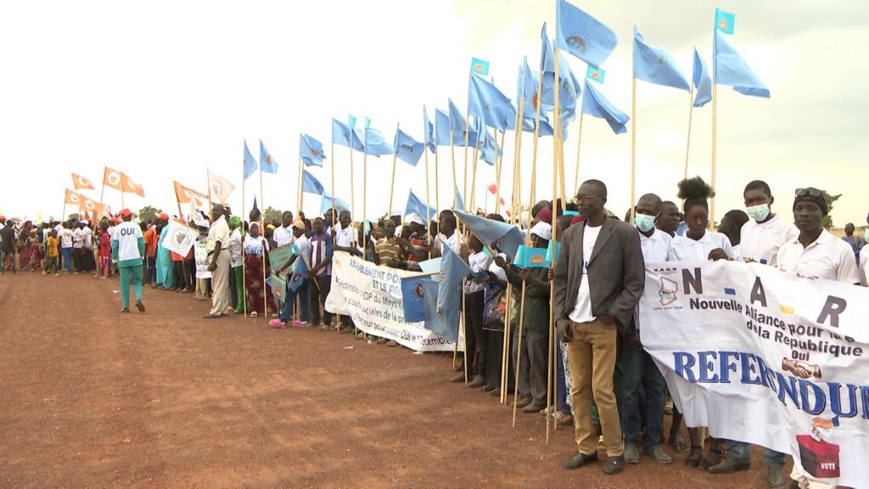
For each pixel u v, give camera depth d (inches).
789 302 186.1
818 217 184.7
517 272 268.1
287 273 491.8
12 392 285.3
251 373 332.8
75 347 387.5
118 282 852.0
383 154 484.4
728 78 267.9
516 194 339.0
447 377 334.6
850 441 173.6
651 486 195.5
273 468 204.5
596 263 206.8
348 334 466.6
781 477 196.4
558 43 242.4
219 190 661.9
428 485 193.8
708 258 225.5
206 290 652.1
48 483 189.8
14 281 842.8
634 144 248.5
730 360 205.6
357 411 270.1
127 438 229.9
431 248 413.4
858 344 171.6
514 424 254.7
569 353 215.9
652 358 219.9
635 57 254.1
